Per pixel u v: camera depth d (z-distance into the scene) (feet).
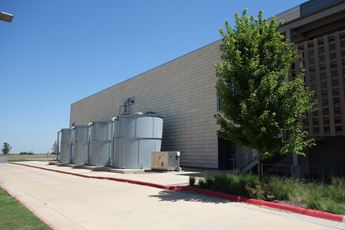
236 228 24.64
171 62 103.55
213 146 82.89
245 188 38.99
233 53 39.96
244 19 42.39
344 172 55.83
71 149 129.18
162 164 83.71
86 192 46.62
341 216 26.66
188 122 92.79
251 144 40.11
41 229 23.85
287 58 40.42
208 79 87.04
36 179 70.38
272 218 27.84
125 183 58.34
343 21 55.67
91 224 27.02
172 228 25.09
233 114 40.78
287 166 59.93
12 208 32.99
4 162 183.73
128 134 91.81
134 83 125.90
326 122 48.98
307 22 52.85
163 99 105.91
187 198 39.11
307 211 29.25
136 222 27.32
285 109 38.68
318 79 50.34
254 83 39.29
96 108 162.61
